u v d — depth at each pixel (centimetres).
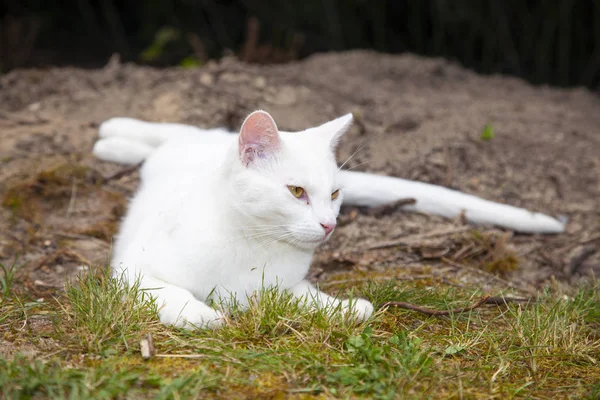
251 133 378
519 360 387
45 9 1302
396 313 429
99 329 366
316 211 385
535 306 453
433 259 539
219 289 399
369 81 861
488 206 580
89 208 565
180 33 1209
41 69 818
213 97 714
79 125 674
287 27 1209
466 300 458
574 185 653
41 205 562
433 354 380
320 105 737
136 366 346
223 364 352
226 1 1269
